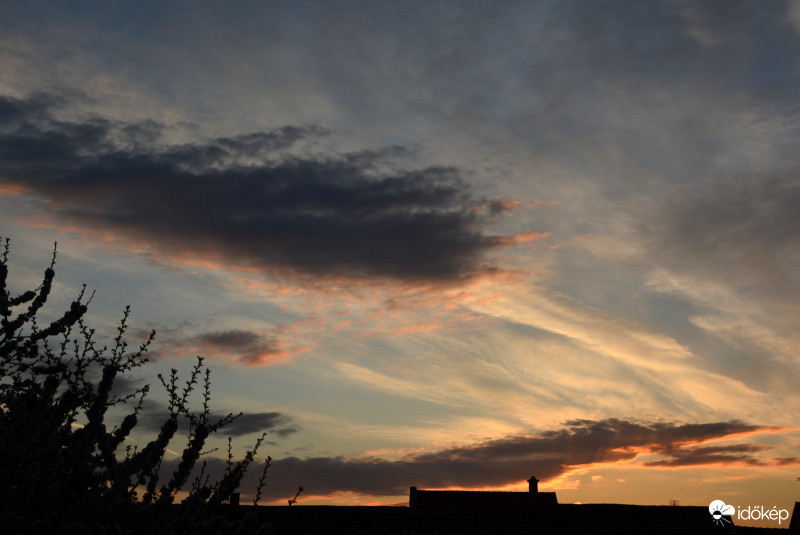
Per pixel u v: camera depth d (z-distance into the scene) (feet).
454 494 95.55
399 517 66.23
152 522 17.95
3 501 16.67
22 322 22.43
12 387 20.10
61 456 18.25
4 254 23.29
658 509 75.82
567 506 75.00
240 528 18.02
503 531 68.39
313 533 63.87
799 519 86.53
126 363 21.36
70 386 19.33
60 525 16.74
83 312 22.88
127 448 19.26
